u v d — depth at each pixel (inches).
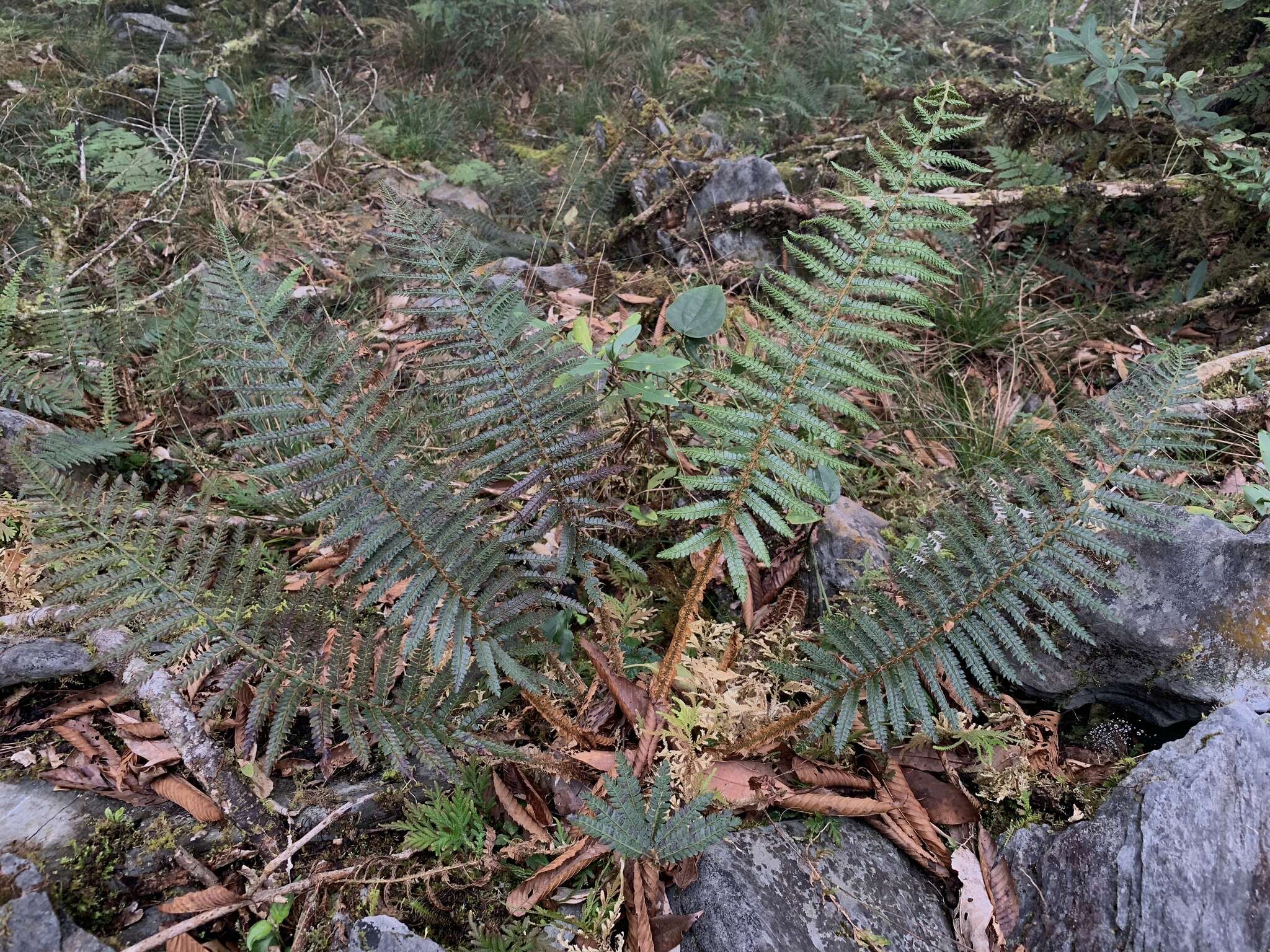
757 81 246.2
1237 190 142.8
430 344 111.0
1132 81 174.7
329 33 251.8
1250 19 166.9
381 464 66.8
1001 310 140.3
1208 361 124.5
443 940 69.3
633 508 99.3
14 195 152.1
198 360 115.1
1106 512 67.5
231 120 202.2
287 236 155.6
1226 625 81.6
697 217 165.2
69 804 70.2
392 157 203.6
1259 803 69.1
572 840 73.6
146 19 235.1
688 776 77.8
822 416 126.4
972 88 175.8
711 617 100.0
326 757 68.1
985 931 73.5
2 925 60.3
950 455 121.4
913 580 71.4
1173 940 65.5
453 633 71.2
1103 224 161.0
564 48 259.0
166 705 75.4
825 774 79.9
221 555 95.0
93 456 95.7
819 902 71.8
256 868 71.2
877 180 174.4
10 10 225.8
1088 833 73.2
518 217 187.0
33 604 84.3
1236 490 102.9
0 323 111.0
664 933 66.7
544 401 75.0
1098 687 87.2
